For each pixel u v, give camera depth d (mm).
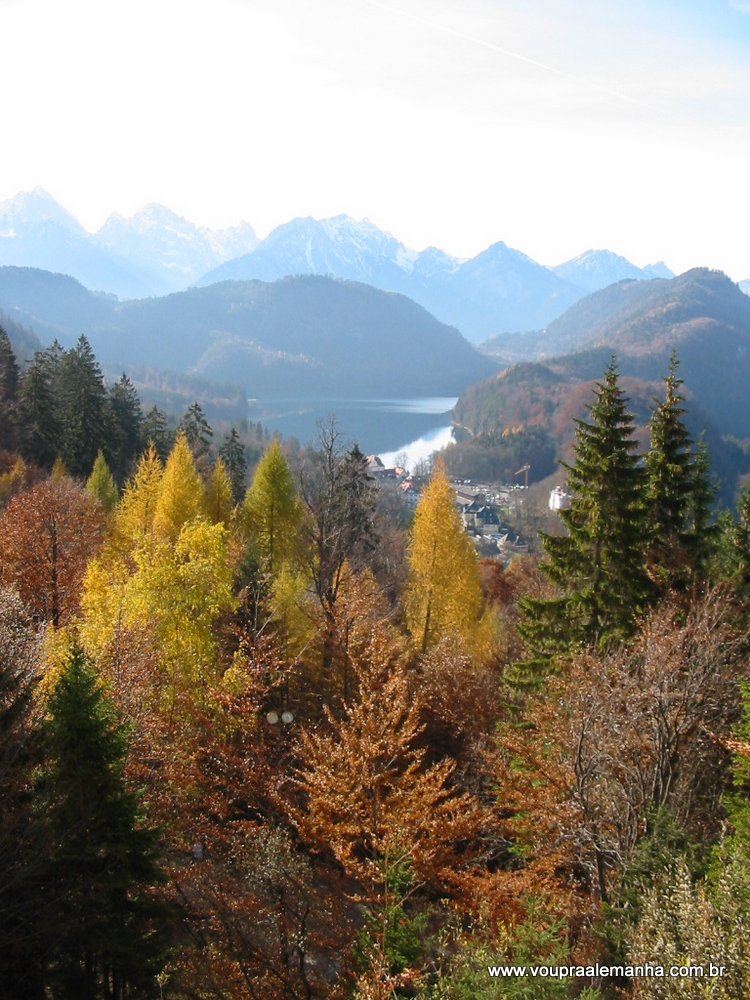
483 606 39094
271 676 21328
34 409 57125
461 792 21438
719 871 11758
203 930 15234
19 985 11961
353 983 13602
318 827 15328
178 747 17125
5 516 30312
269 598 26516
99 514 37156
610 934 12406
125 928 12688
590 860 15445
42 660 17188
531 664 21656
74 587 27750
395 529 60031
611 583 20984
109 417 64125
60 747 12508
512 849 17031
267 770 17328
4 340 69750
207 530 22031
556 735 15789
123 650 18203
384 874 13453
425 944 12398
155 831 13180
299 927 14773
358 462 35281
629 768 15453
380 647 20859
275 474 37469
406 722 17391
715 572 22891
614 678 17531
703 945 9461
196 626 20891
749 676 16922
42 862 12086
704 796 17297
